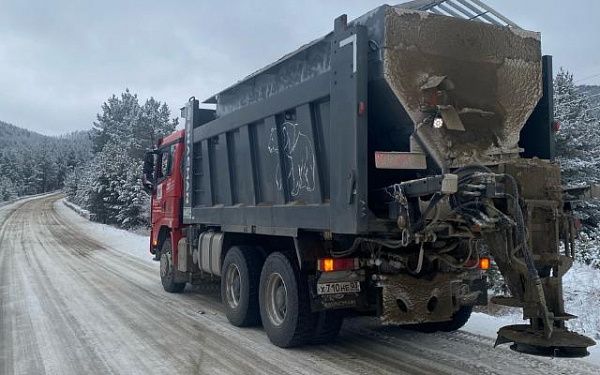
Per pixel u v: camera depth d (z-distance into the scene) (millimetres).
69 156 133875
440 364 5559
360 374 5266
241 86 7672
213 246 8492
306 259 5977
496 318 7680
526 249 4297
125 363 5824
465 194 4531
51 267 16016
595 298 8703
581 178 17312
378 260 5586
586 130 17734
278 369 5484
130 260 18453
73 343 6738
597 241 12617
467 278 5812
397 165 4926
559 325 4488
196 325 7719
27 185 116812
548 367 5344
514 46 5598
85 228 38000
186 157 9727
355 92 4957
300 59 6188
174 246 10508
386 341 6598
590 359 5555
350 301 5875
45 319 8250
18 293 10922
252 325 7559
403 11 5051
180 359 5930
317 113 5797
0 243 25484
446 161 5035
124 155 44312
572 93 18469
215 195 8617
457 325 6812
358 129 4945
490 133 5387
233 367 5586
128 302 9789
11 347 6621
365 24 5230
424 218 4715
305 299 6066
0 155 121875
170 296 10516
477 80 5375
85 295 10633
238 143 7652
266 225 6770
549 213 4609
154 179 11922
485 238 4801
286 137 6418
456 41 5281
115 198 42344
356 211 4953
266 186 6945
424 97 5051
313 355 6008
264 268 6758
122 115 85188
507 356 5793
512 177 4445
